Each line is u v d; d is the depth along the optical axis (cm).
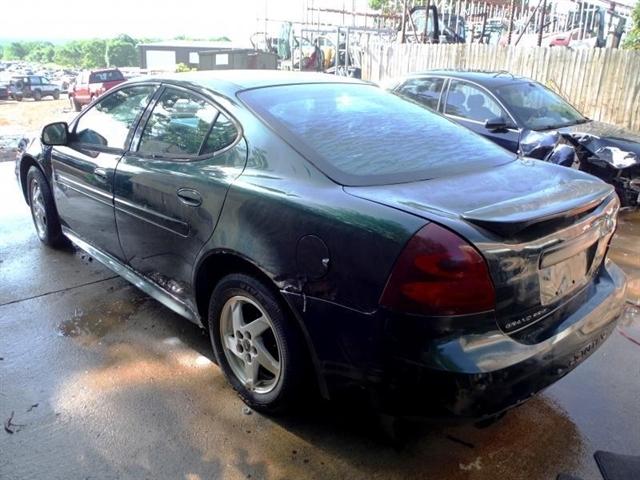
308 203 226
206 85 303
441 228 196
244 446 248
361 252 206
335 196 224
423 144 280
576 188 245
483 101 674
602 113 1057
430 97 736
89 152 373
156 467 236
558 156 553
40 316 362
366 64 1455
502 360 197
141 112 338
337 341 216
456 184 239
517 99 663
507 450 250
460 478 233
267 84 306
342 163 247
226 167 269
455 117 692
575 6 1491
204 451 245
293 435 255
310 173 242
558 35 1392
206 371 304
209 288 289
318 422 264
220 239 259
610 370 317
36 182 463
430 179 245
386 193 224
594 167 607
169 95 321
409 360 197
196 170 280
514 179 253
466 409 196
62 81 4244
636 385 302
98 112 383
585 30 1451
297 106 287
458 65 1244
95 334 341
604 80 1041
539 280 214
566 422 270
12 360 312
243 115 275
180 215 285
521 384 203
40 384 290
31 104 3089
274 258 233
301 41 1873
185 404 276
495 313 200
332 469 236
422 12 1575
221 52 2367
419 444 252
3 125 1927
